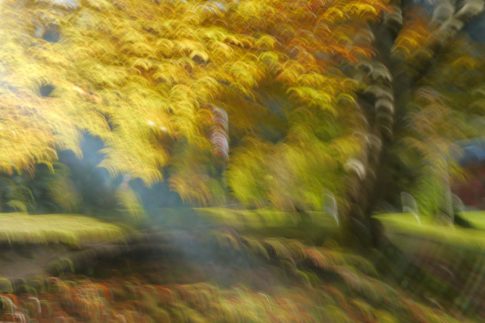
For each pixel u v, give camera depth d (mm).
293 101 4039
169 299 3723
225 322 3555
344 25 3918
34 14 3846
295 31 3812
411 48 4055
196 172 4031
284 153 3930
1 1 3781
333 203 4027
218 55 3752
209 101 3822
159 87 3787
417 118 4094
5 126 3482
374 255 4180
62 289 3717
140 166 3635
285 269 4043
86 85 3695
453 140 4113
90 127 3596
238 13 3762
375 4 3713
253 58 3775
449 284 4020
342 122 4082
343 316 3602
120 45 3824
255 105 4031
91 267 3977
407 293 3992
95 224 4055
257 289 3904
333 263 3951
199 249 4184
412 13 4117
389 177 4227
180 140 3936
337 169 4070
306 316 3582
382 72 3934
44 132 3508
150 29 3883
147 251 4152
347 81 3945
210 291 3773
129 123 3604
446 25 4008
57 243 3840
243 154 3996
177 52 3793
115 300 3771
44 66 3627
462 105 4152
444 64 4156
